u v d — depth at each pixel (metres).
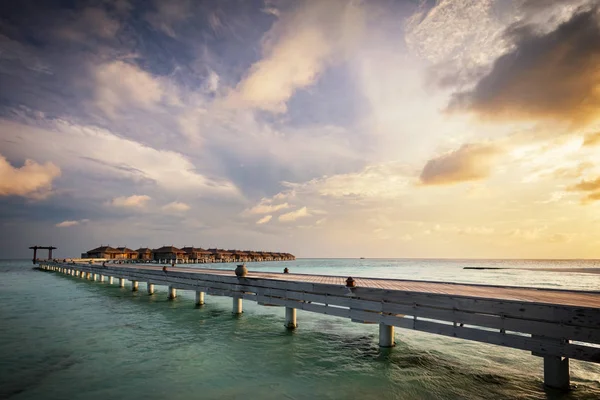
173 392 7.91
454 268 102.56
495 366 9.84
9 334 13.49
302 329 14.35
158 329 14.31
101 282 37.00
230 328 14.48
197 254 109.00
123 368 9.55
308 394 7.85
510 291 11.75
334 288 12.00
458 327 8.84
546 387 7.91
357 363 10.03
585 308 7.02
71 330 14.17
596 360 6.87
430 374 9.16
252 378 8.84
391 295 10.34
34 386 8.22
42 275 54.00
